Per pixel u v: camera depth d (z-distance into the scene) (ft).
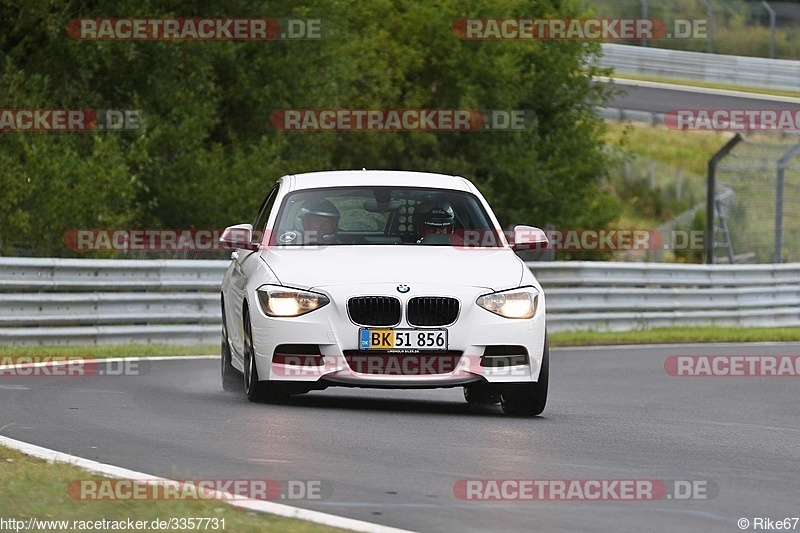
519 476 66.08
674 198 408.26
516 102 302.25
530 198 307.37
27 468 63.62
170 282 177.99
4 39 232.94
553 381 134.51
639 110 435.12
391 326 90.68
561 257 321.11
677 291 236.43
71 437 77.05
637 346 193.47
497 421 90.58
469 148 305.32
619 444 80.43
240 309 100.22
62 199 207.62
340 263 94.68
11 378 116.37
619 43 527.40
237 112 265.95
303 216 102.37
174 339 174.70
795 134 424.05
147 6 242.17
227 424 83.41
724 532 54.03
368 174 108.37
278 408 93.09
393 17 296.10
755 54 524.11
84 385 110.93
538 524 54.34
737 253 368.48
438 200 104.12
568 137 318.45
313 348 91.45
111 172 214.07
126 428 81.25
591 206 318.04
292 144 269.44
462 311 91.25
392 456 71.56
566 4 325.01
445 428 84.74
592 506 58.75
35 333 161.27
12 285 161.58
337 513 55.42
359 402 102.06
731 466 72.59
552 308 215.31
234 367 109.19
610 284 228.63
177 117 244.01
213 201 241.76
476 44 300.40
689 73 505.25
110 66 238.68
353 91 277.03
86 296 167.12
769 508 59.41
